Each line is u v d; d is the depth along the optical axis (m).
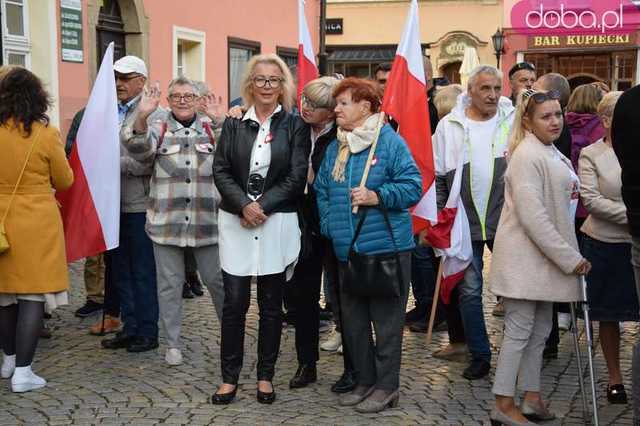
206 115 5.76
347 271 4.46
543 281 4.16
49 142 4.91
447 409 4.66
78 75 11.29
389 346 4.60
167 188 5.30
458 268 5.16
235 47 16.66
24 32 10.28
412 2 4.92
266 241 4.65
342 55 25.20
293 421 4.45
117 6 12.91
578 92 5.96
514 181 4.18
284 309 6.48
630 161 3.71
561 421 4.46
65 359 5.53
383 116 4.52
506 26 24.25
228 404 4.71
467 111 5.38
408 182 4.38
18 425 4.37
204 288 7.82
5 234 4.82
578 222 6.00
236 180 4.70
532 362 4.39
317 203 4.71
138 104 5.75
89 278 6.61
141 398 4.79
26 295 4.88
